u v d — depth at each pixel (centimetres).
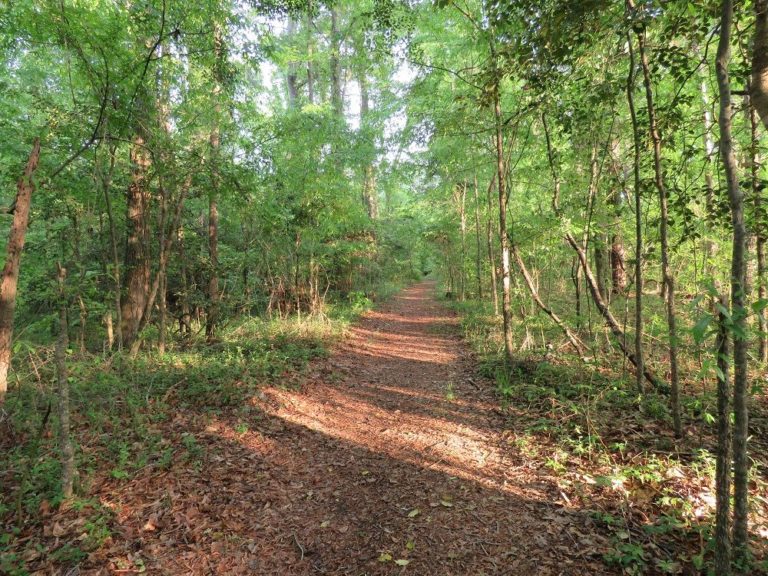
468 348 995
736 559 248
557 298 1239
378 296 1989
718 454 232
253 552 308
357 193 1349
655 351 714
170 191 786
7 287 385
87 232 826
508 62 480
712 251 635
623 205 677
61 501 335
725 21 227
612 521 311
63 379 341
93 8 555
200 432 483
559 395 568
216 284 966
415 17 718
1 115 658
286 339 940
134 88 614
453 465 434
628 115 657
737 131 527
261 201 883
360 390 696
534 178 866
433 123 799
